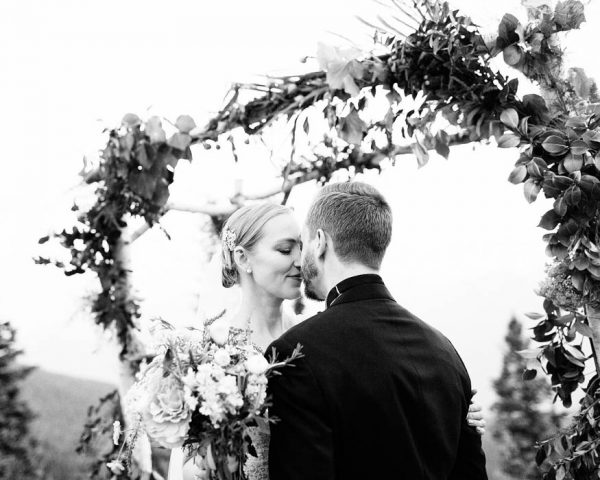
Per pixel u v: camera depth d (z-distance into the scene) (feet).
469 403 5.81
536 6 6.49
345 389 5.00
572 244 6.43
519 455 38.52
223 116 6.87
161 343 5.59
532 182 6.50
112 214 7.82
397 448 4.99
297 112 6.84
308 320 5.40
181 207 10.31
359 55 6.43
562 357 7.10
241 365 5.33
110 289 8.81
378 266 5.62
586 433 7.02
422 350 5.39
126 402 5.47
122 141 7.16
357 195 5.63
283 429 5.07
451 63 6.52
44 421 35.29
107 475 9.98
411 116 6.99
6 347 34.22
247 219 7.59
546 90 6.73
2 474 32.71
